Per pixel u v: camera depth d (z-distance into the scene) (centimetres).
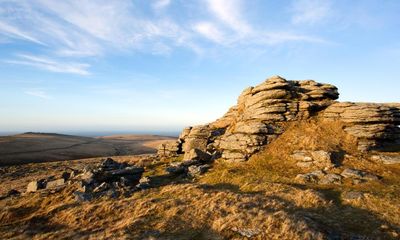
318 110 4884
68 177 4675
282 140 4462
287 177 3466
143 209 2603
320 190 2930
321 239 1725
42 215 2781
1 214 2964
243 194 2900
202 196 2856
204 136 6084
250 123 4881
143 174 4734
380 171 3294
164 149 6688
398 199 2456
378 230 1911
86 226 2369
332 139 4156
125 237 1934
